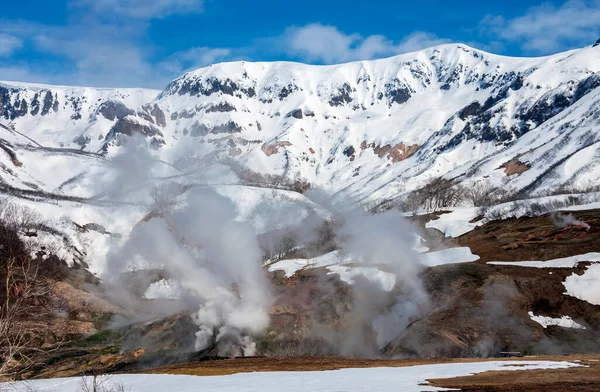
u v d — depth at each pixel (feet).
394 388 135.95
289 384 149.07
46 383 171.01
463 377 149.28
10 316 107.14
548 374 147.64
